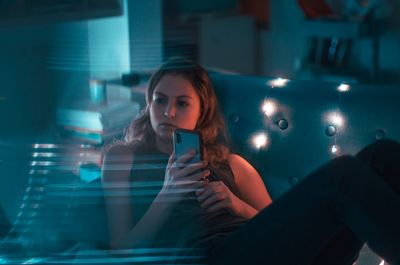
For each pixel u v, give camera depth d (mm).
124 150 1862
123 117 2152
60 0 2256
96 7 2357
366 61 4590
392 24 4477
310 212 1611
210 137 1930
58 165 1926
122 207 1796
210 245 1733
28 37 2141
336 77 4586
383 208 1508
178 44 2691
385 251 1499
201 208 1801
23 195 1854
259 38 5223
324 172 1596
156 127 1883
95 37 2365
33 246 1783
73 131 2086
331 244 1730
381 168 1691
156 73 1914
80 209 1824
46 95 2115
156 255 1744
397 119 1847
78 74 2234
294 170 1953
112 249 1765
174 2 4594
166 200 1768
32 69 2102
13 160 1900
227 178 1898
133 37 2488
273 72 5168
